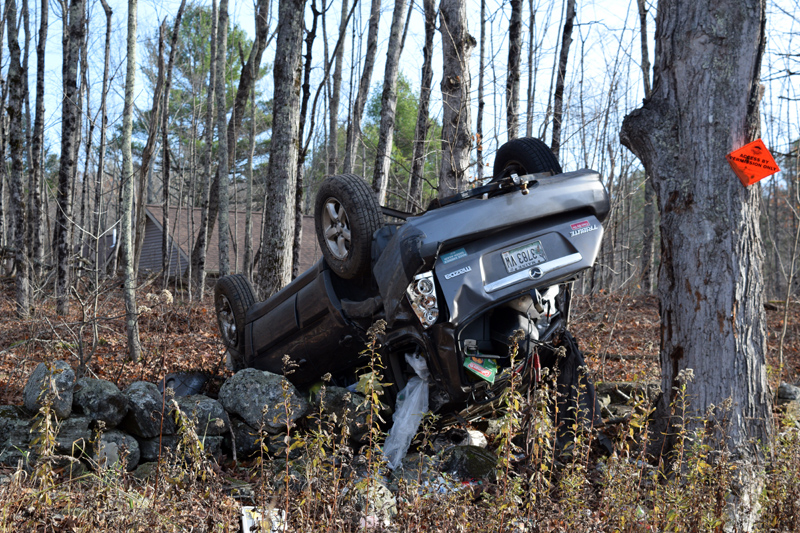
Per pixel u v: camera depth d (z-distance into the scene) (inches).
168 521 113.7
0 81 621.3
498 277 167.5
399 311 167.5
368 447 126.7
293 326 221.6
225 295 258.8
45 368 178.9
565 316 188.5
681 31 173.0
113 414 181.6
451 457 173.6
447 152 320.8
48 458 123.0
